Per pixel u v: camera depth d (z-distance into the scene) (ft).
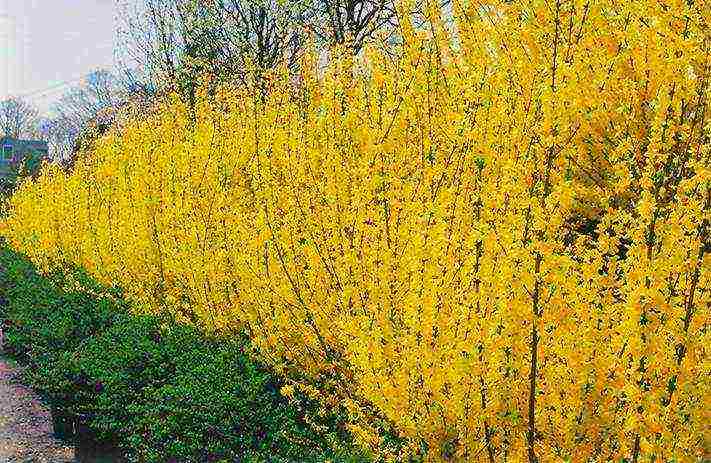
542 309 10.08
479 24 15.23
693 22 10.66
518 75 12.37
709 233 9.50
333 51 16.99
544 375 10.79
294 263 17.25
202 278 23.09
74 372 24.31
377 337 12.62
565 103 10.13
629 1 14.37
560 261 9.75
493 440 11.30
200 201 23.30
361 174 14.99
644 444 9.36
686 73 10.36
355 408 14.69
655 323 9.30
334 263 16.33
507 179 10.38
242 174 22.61
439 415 11.70
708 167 9.68
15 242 63.05
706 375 9.61
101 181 33.65
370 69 16.39
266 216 17.87
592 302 11.16
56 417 26.27
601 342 10.52
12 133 166.91
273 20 40.01
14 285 47.55
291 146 18.20
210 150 23.58
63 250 42.83
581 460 10.64
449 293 11.44
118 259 30.50
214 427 17.94
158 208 26.68
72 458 23.76
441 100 14.70
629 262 9.68
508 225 10.43
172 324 26.32
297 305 17.31
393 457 13.21
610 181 17.08
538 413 10.93
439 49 14.76
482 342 10.64
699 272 9.32
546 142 9.80
